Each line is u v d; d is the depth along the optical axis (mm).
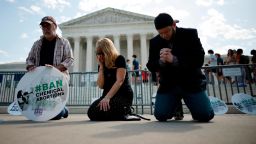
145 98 9109
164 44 3570
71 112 9906
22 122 3395
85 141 1492
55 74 4035
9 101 10188
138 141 1485
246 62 11562
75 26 41750
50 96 3891
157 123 2998
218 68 8141
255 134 1786
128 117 3682
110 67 3781
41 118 3693
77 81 11297
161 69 3502
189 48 3311
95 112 3578
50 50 4551
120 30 41344
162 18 3070
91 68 40250
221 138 1591
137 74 9414
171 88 3424
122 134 1838
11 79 10453
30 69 4035
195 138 1605
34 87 3912
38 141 1499
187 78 3283
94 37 42469
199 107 3133
